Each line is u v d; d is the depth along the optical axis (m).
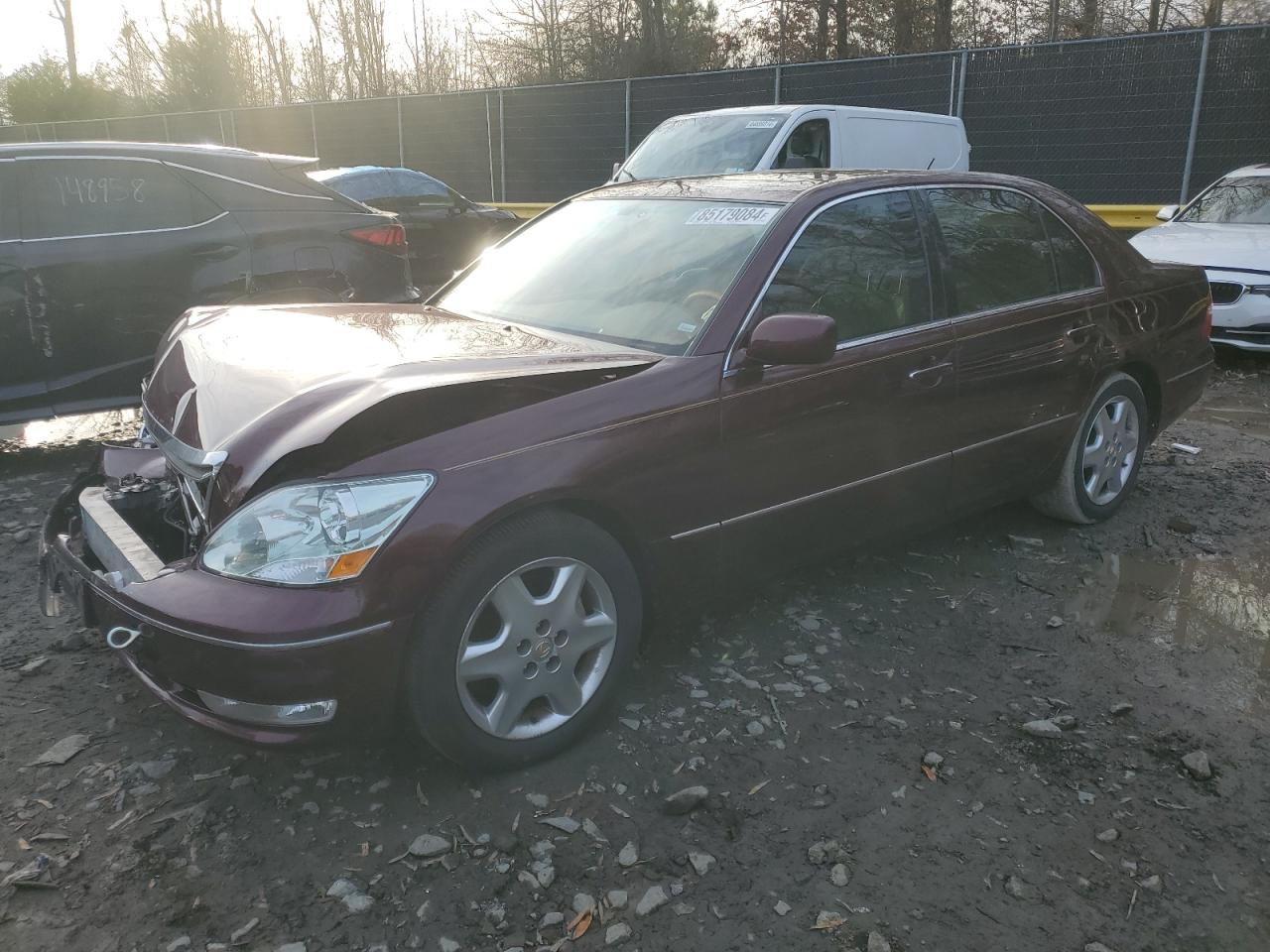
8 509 5.03
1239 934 2.29
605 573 2.87
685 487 3.02
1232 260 8.05
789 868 2.48
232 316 3.55
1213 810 2.71
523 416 2.73
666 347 3.19
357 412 2.45
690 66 26.14
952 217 3.97
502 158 18.31
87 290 5.53
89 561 3.07
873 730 3.07
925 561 4.32
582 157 17.03
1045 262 4.30
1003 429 4.05
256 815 2.64
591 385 2.89
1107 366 4.45
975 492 4.05
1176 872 2.48
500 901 2.36
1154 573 4.24
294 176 6.30
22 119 34.88
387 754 2.90
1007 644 3.61
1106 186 12.46
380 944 2.22
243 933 2.25
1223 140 11.58
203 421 2.79
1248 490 5.33
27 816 2.62
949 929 2.29
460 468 2.58
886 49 24.36
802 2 24.73
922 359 3.65
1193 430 6.59
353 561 2.44
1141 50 11.88
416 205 12.87
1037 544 4.50
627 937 2.26
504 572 2.65
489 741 2.71
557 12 28.55
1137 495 5.23
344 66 35.69
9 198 5.38
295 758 2.88
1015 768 2.89
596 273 3.71
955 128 10.81
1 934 2.23
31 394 5.50
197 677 2.45
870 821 2.65
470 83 33.84
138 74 38.44
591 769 2.84
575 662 2.86
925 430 3.72
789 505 3.34
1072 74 12.38
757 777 2.82
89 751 2.91
